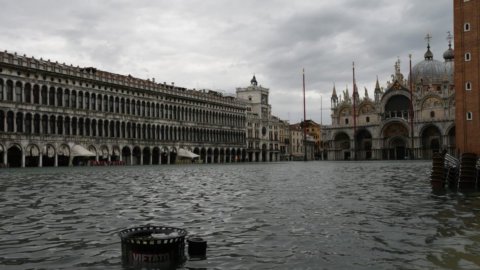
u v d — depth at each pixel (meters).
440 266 12.80
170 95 130.00
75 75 99.88
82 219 20.78
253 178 50.66
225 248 15.08
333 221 20.12
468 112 56.00
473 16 55.94
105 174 58.84
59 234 17.41
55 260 13.57
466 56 56.41
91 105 104.62
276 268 12.73
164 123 127.31
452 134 147.12
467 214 22.02
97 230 18.20
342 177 51.59
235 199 28.69
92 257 13.87
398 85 156.38
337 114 171.75
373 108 163.88
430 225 19.06
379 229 18.23
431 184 36.84
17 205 25.42
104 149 106.44
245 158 167.38
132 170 73.56
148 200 28.14
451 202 26.78
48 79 94.25
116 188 36.59
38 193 32.09
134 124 116.56
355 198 29.00
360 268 12.68
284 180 46.91
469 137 55.94
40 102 92.38
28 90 90.31
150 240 12.55
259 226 19.03
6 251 14.73
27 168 81.00
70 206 25.11
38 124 91.75
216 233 17.61
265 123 181.12
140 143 117.19
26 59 89.44
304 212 22.80
